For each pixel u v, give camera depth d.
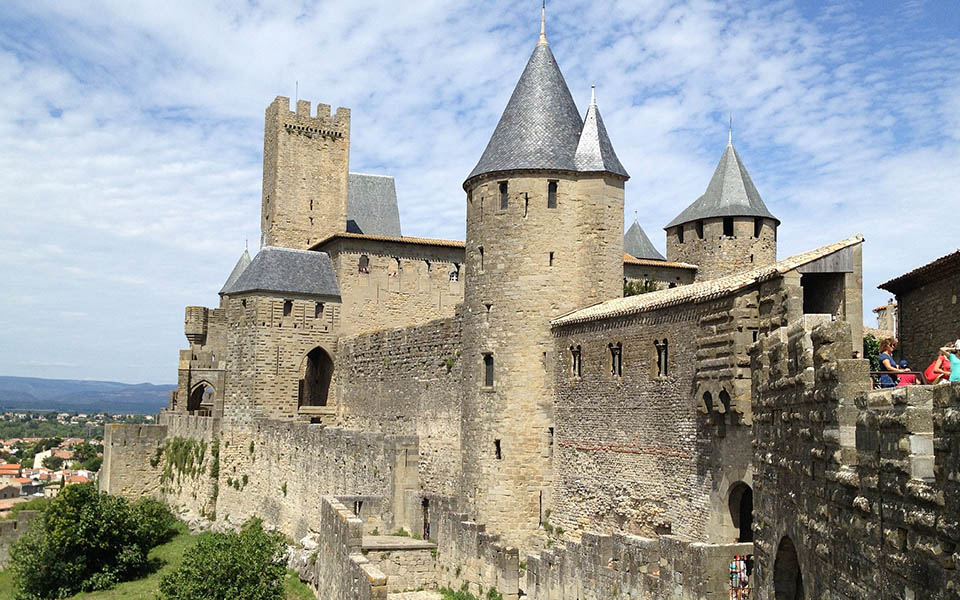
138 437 73.81
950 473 10.15
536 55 47.12
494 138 45.81
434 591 39.47
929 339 33.88
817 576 14.84
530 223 43.53
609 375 37.94
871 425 12.38
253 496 62.97
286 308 66.12
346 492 49.72
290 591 43.22
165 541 62.78
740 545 24.12
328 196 81.94
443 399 51.38
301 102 81.62
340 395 66.50
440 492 50.62
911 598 11.05
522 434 42.53
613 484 37.22
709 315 31.28
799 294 27.67
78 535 52.50
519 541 41.97
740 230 69.06
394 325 69.31
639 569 26.55
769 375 19.30
